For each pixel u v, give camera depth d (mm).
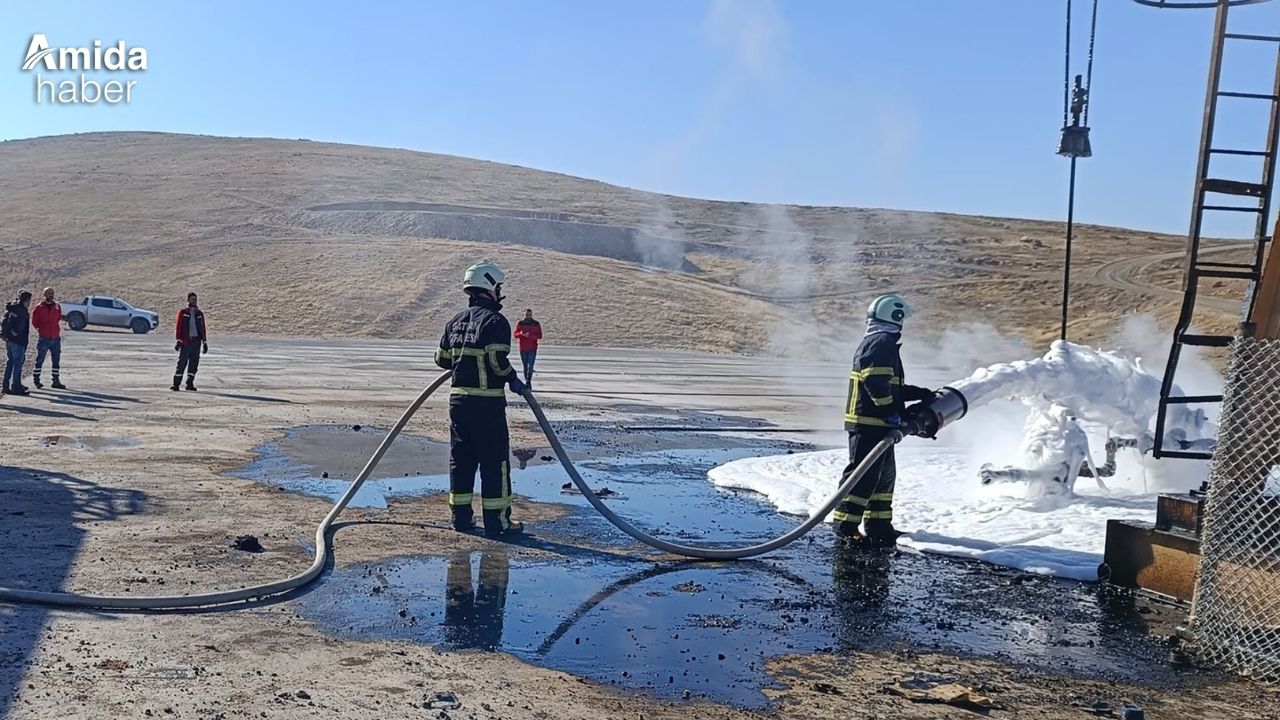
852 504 9000
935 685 5387
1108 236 133875
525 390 8648
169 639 5480
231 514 8773
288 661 5242
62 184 107875
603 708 4840
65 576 6555
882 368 8781
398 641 5695
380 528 8617
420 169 139125
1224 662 5938
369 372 28969
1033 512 9719
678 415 20281
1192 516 7113
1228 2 6922
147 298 65875
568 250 99500
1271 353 6082
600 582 7285
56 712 4367
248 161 129500
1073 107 10219
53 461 10992
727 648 5898
